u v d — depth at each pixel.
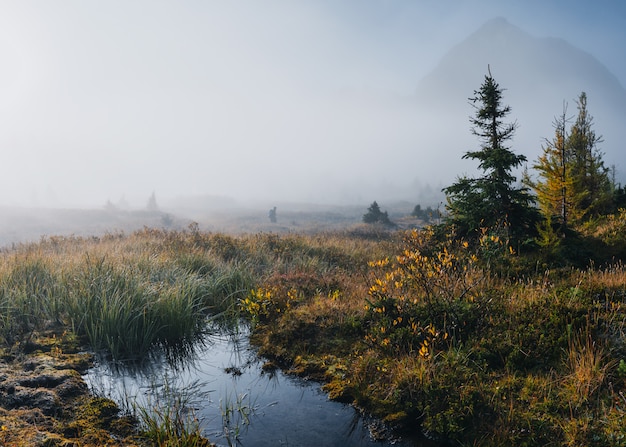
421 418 4.57
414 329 5.93
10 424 4.02
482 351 5.41
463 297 6.73
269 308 7.89
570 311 5.91
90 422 4.30
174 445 3.90
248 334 7.25
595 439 3.79
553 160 12.08
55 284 7.79
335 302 7.57
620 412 4.08
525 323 5.91
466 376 4.89
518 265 8.40
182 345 6.72
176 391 5.17
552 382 4.68
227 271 10.02
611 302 6.00
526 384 4.74
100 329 6.39
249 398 5.07
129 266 8.87
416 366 5.11
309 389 5.33
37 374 5.18
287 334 6.64
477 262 8.62
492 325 5.98
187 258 10.62
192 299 7.91
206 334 7.22
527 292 6.89
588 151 14.70
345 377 5.43
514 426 4.11
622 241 9.76
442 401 4.57
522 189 9.66
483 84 9.60
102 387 5.18
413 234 10.43
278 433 4.35
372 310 6.68
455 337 5.91
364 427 4.51
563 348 5.29
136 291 7.33
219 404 4.90
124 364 5.93
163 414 4.55
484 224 9.66
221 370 5.87
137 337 6.50
